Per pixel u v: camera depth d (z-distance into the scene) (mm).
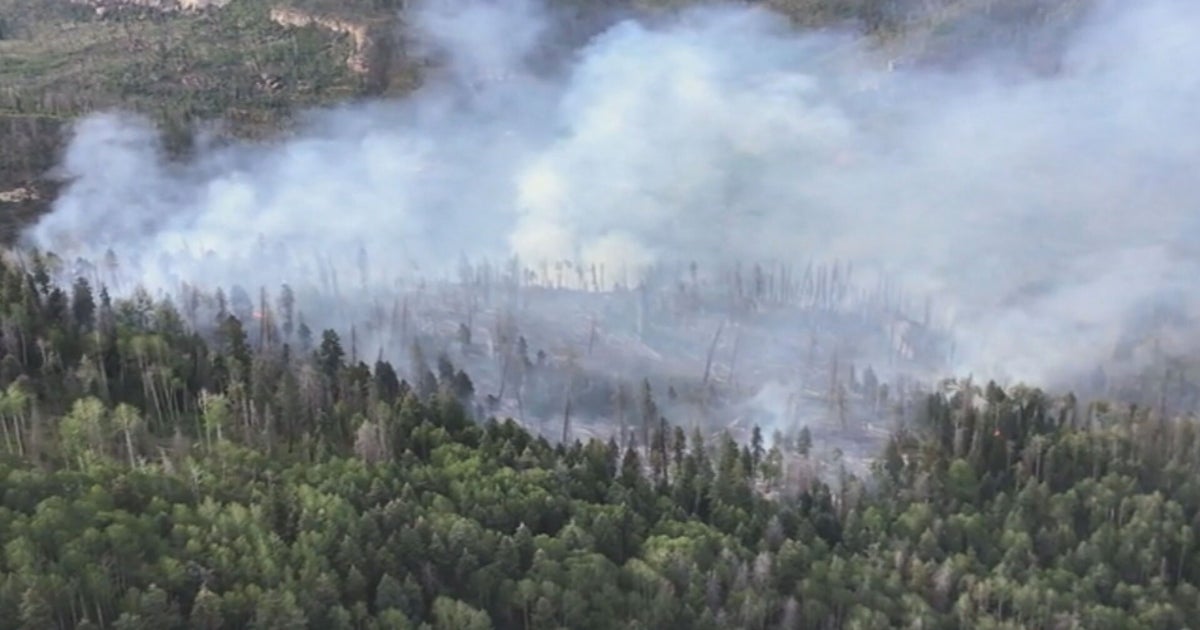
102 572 183500
